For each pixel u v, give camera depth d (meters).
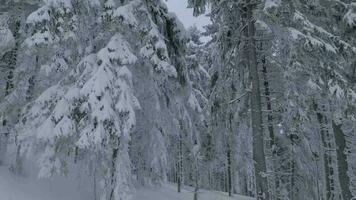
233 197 27.23
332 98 13.09
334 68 12.88
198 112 16.25
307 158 18.77
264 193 11.03
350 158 20.92
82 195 12.17
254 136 11.66
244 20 12.67
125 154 11.24
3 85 14.74
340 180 14.32
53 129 10.53
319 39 11.14
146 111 13.74
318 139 19.53
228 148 19.44
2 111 13.05
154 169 13.73
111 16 11.34
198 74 21.88
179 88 15.38
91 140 10.03
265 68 14.67
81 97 10.59
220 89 13.54
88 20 12.26
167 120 15.10
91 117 10.30
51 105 11.65
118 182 10.41
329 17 13.38
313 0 12.23
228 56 13.62
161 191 17.84
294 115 12.98
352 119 13.87
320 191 23.45
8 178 11.91
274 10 10.55
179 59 15.05
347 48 11.98
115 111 10.78
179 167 24.19
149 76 13.51
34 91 13.45
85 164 11.53
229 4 12.59
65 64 11.92
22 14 14.07
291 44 10.95
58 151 10.94
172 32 14.55
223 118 14.66
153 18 13.89
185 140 17.59
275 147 15.05
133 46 12.74
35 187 11.86
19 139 11.49
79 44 11.89
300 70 11.85
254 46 12.35
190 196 20.75
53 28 10.96
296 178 18.73
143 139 14.01
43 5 11.48
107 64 10.87
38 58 13.16
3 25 13.50
